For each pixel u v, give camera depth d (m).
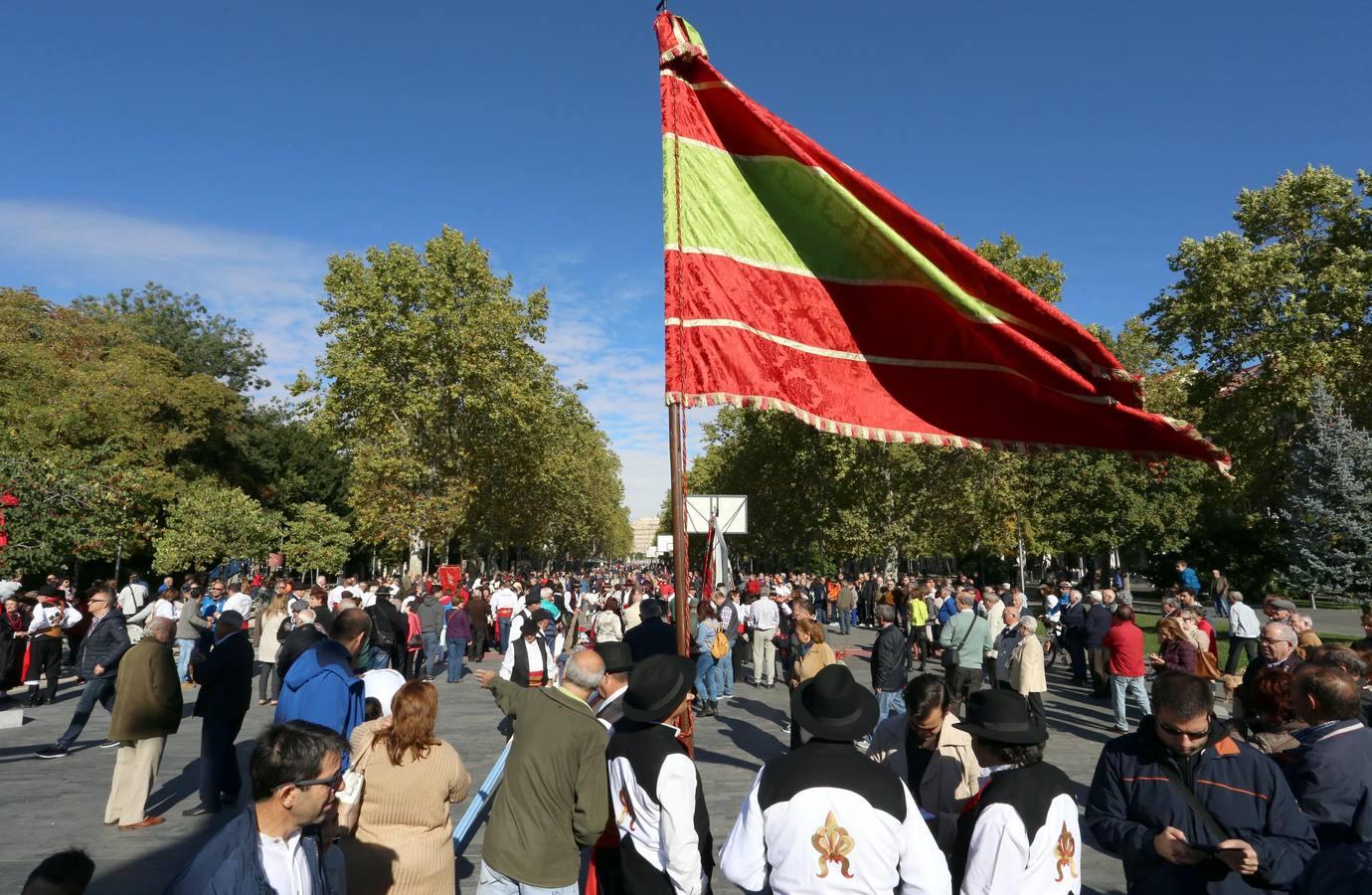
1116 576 26.19
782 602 20.48
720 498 13.20
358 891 3.81
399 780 3.92
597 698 5.12
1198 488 37.00
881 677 10.30
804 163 5.62
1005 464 37.12
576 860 3.83
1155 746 3.21
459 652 17.88
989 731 2.92
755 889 2.76
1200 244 31.98
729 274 5.49
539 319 42.97
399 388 39.47
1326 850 1.90
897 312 5.61
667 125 5.57
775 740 10.91
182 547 32.22
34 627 14.19
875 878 2.60
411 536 40.56
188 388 42.81
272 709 13.49
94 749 10.59
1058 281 37.56
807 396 5.45
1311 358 29.28
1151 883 3.12
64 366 37.25
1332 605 36.34
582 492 70.62
